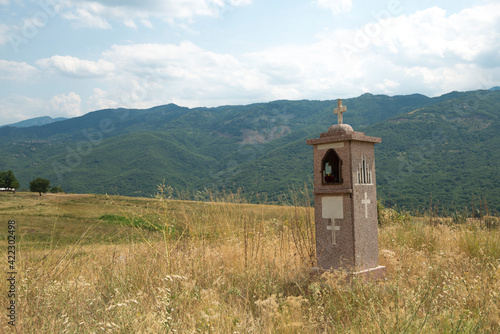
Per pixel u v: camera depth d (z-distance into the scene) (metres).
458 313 3.30
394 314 3.22
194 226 6.61
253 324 3.33
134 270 4.91
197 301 3.91
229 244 6.36
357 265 5.05
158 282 4.34
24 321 3.19
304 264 5.66
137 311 3.36
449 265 5.27
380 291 4.32
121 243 6.07
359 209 5.20
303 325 3.32
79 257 5.27
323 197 5.39
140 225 5.69
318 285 4.31
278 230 7.09
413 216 9.52
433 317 3.26
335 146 5.26
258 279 4.82
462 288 4.00
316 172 5.47
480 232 7.00
